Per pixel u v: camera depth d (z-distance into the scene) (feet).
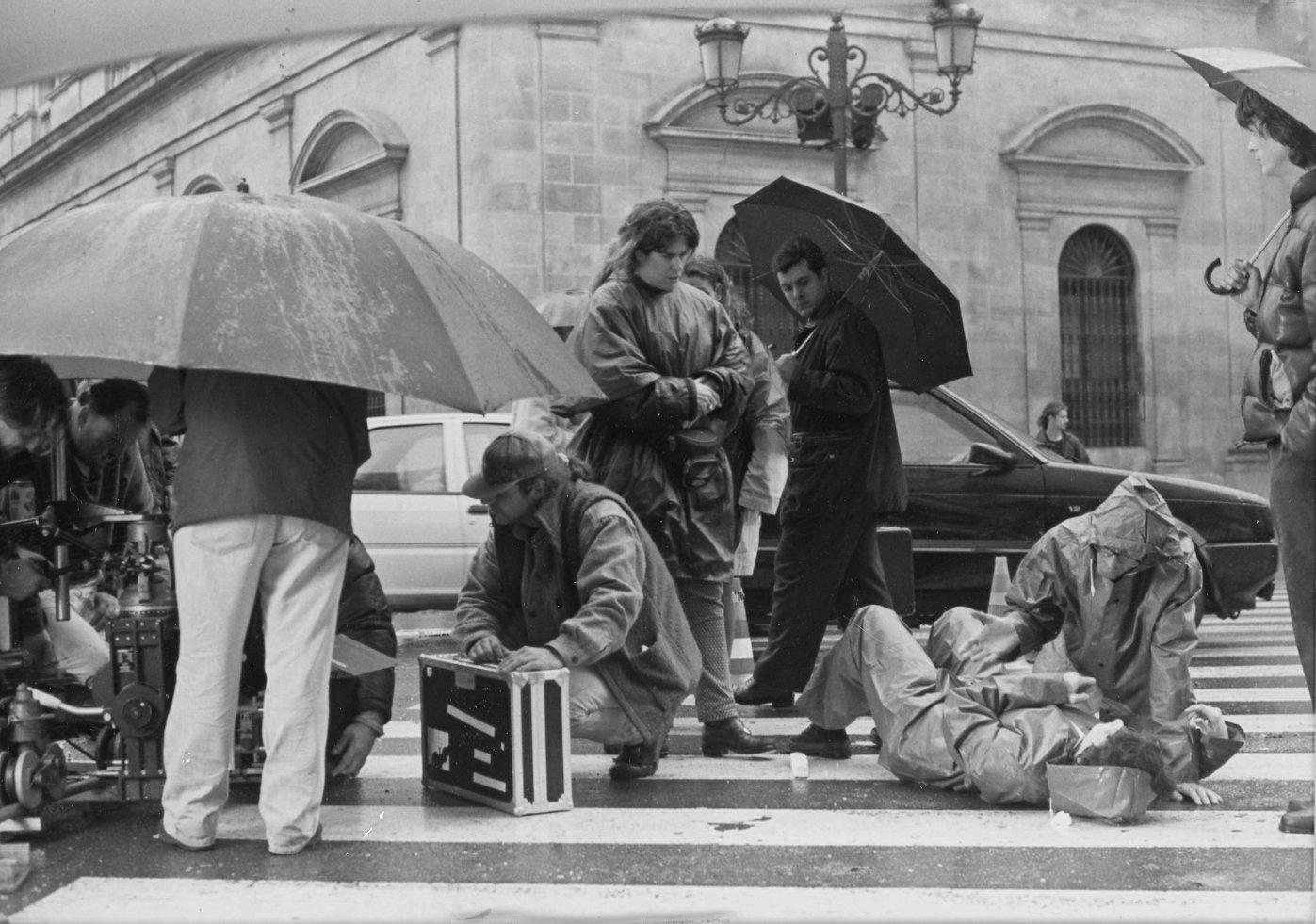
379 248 15.70
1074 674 18.85
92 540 18.63
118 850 16.31
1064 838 16.67
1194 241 76.69
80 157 102.53
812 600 22.63
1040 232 73.67
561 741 18.15
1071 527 19.56
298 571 15.94
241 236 15.06
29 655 17.49
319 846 16.46
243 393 15.64
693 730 24.35
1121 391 75.82
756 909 14.02
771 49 68.74
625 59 65.41
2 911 14.08
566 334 27.73
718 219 67.51
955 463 37.04
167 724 16.46
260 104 78.38
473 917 13.79
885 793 19.02
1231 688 28.96
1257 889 14.56
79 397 20.27
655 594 19.38
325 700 16.37
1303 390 16.57
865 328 22.59
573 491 18.90
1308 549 16.71
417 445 40.32
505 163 63.10
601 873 15.35
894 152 71.05
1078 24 74.54
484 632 18.95
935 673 19.66
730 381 21.21
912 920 13.64
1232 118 77.41
